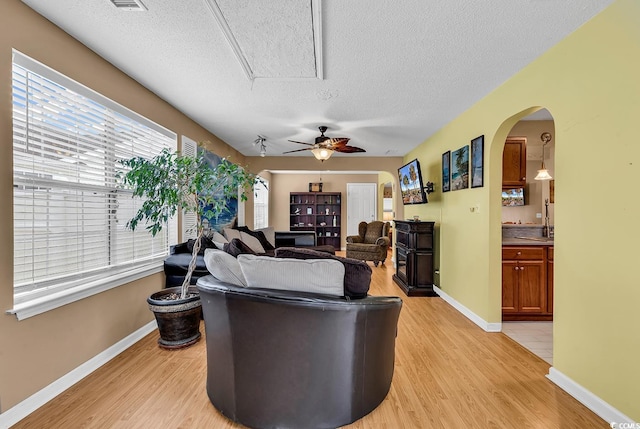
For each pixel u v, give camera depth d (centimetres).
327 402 150
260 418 152
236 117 359
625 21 156
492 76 250
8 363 155
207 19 177
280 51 212
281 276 153
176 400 178
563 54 196
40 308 170
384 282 503
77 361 197
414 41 199
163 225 316
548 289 309
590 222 176
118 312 237
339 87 272
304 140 478
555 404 177
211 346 168
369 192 895
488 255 287
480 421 163
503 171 356
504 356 238
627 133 155
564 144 196
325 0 160
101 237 230
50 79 182
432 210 451
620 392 157
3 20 153
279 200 898
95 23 182
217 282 163
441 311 350
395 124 388
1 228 153
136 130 267
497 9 168
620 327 158
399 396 185
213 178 247
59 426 155
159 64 230
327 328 145
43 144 181
